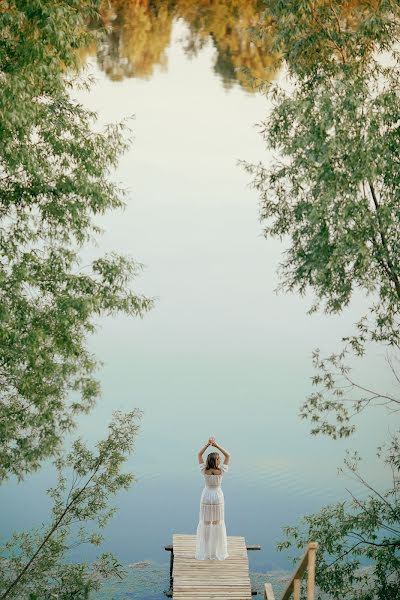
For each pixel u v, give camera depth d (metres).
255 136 53.25
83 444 15.09
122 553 18.52
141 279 43.38
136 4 47.91
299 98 13.31
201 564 12.29
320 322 41.03
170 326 39.94
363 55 13.60
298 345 38.00
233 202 52.00
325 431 15.28
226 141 53.41
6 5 12.15
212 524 12.35
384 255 13.00
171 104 51.88
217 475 12.38
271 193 14.58
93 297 13.27
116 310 14.59
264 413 30.14
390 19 13.13
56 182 13.95
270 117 13.97
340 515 14.44
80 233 14.52
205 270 44.75
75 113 14.28
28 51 12.04
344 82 12.49
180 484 23.48
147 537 19.58
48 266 13.58
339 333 39.12
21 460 15.09
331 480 23.05
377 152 12.38
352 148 12.37
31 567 14.36
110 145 14.34
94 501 14.66
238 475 23.98
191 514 21.33
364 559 17.41
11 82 11.55
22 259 13.19
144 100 51.22
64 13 12.40
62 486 14.89
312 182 13.23
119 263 14.52
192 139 52.00
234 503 21.73
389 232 13.11
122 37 48.09
